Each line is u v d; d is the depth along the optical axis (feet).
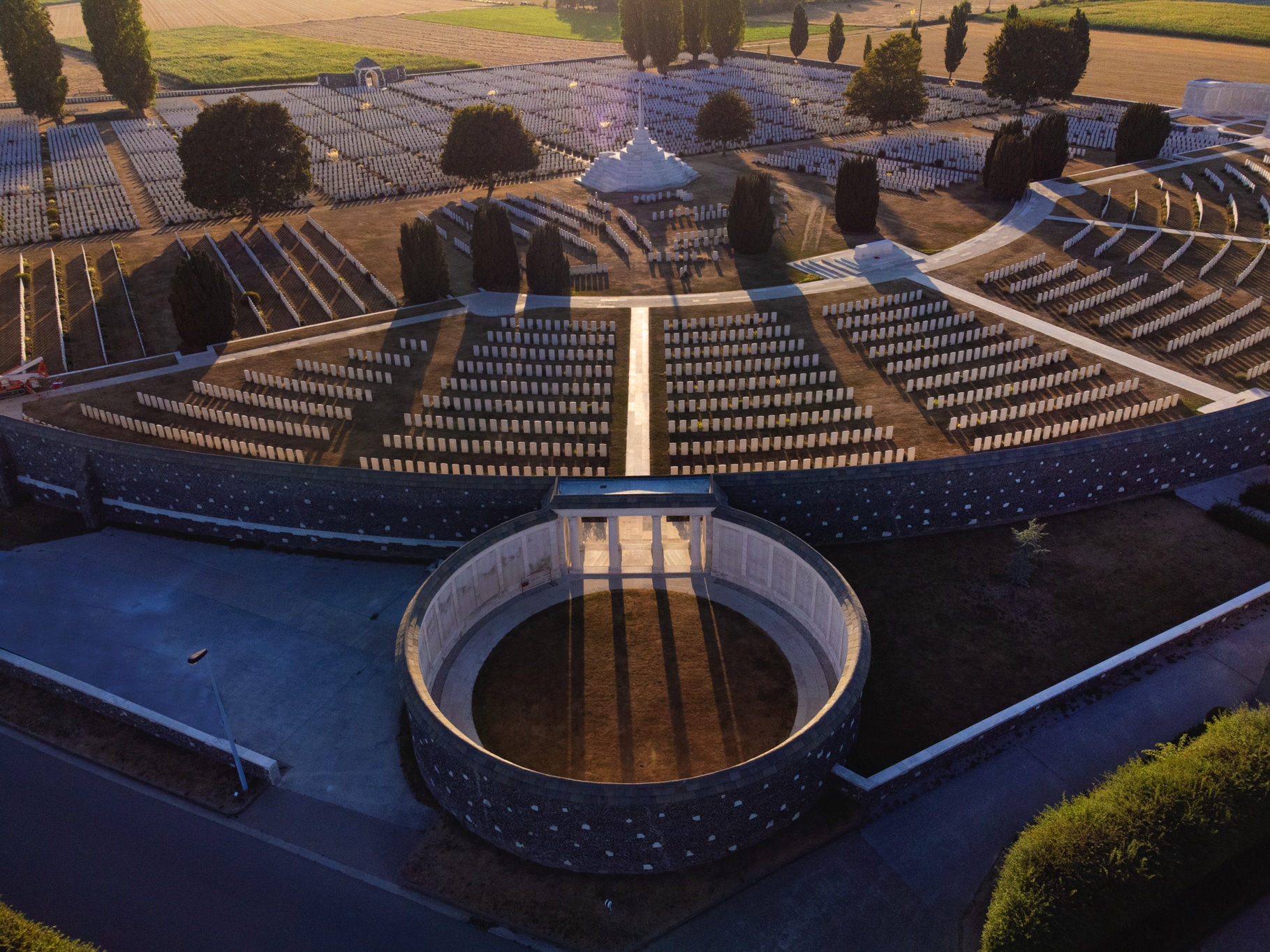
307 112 471.62
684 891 95.40
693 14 521.65
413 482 146.10
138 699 123.95
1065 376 182.19
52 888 97.76
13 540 161.89
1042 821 93.15
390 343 209.87
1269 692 114.83
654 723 115.34
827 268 246.47
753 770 93.91
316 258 269.85
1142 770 96.78
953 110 428.15
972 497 148.36
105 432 173.99
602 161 338.13
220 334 211.00
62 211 316.19
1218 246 247.91
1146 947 87.51
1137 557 142.92
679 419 175.63
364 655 131.23
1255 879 93.15
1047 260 245.04
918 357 198.29
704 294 232.12
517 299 232.32
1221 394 175.52
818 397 178.91
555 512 135.64
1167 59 525.75
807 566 125.18
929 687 119.34
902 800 104.83
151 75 456.04
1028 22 383.04
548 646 128.98
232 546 157.89
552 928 92.43
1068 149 331.36
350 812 106.83
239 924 93.91
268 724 119.44
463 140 303.27
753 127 358.23
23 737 119.14
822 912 93.20
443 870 98.78
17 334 223.51
